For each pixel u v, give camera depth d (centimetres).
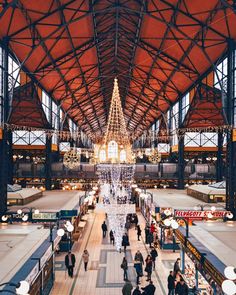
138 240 2505
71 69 3228
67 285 1598
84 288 1564
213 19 2142
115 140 2000
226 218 2119
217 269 984
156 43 2836
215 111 3388
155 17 2200
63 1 2105
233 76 2247
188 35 2444
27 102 3022
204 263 1121
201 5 2075
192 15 2191
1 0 1811
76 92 3997
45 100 3425
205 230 1567
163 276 1728
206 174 4556
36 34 2306
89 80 3884
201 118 3659
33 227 1691
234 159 2208
